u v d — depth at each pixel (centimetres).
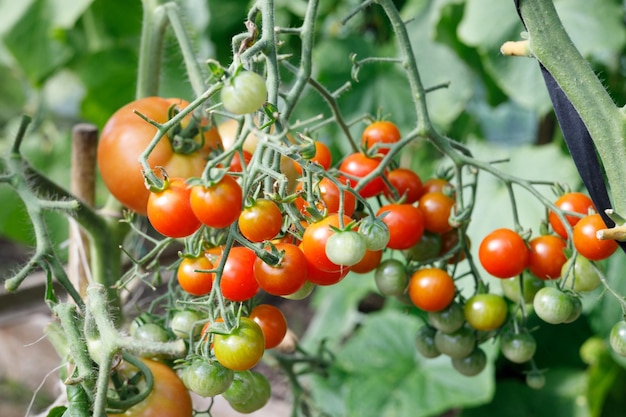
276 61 76
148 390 78
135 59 191
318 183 75
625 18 155
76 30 191
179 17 97
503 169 155
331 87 170
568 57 77
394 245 83
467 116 198
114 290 98
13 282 81
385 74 174
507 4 148
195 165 89
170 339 82
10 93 263
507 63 149
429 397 153
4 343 189
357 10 85
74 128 112
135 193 90
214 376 74
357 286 187
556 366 172
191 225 74
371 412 151
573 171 148
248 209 73
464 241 86
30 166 93
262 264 75
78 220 98
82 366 74
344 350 167
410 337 166
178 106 90
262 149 74
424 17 173
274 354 107
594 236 79
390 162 88
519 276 84
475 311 84
